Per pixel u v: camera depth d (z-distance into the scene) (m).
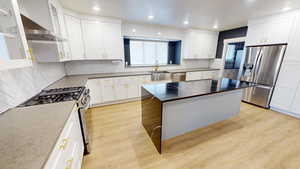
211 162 1.65
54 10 2.10
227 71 4.79
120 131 2.33
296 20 2.65
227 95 2.33
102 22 3.16
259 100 3.37
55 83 2.46
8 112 1.15
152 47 4.64
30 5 1.78
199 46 4.77
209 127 2.46
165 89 2.02
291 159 1.69
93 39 3.14
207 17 3.26
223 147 1.92
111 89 3.39
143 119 2.38
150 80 3.88
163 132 1.83
